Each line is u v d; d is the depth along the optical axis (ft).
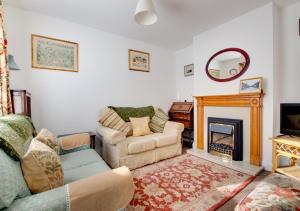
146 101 12.11
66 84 8.80
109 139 7.25
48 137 5.38
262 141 7.52
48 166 3.30
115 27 9.55
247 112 7.99
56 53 8.48
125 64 10.98
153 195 5.50
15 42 7.45
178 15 8.21
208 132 9.64
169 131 9.79
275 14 7.27
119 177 3.07
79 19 8.61
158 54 12.71
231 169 7.47
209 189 5.83
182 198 5.32
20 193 2.60
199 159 8.85
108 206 2.86
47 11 7.83
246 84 7.89
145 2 5.50
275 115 7.33
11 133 3.75
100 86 9.96
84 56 9.34
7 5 7.25
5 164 2.54
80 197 2.59
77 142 6.60
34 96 7.93
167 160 8.79
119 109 9.95
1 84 5.59
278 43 7.50
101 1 7.06
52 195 2.54
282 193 3.34
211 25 9.25
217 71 9.28
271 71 7.20
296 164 6.51
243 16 8.16
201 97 9.99
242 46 8.23
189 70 12.80
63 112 8.73
